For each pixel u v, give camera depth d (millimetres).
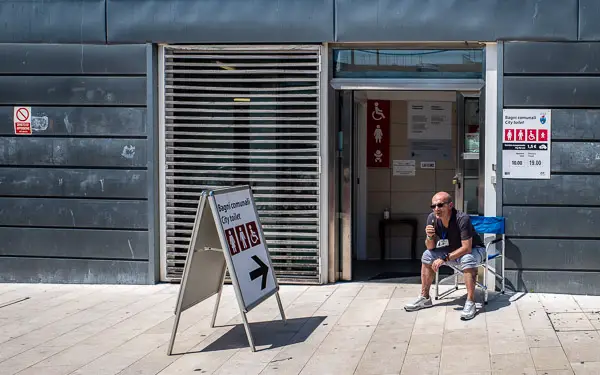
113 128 7336
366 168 8914
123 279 7438
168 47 7309
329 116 7219
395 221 8969
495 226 6633
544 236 6797
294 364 4875
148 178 7324
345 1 6977
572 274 6773
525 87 6781
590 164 6711
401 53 7145
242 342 5414
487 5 6793
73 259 7484
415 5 6895
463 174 7500
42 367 4891
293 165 7258
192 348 5285
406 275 7863
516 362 4781
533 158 6781
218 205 5156
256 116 7289
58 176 7418
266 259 5684
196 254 5203
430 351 5082
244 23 7117
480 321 5852
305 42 7074
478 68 7074
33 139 7418
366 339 5426
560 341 5254
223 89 7266
